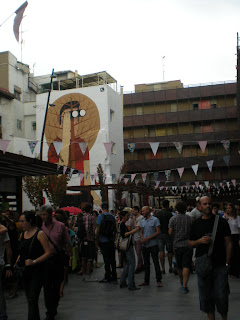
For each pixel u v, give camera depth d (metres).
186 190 43.59
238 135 55.78
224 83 56.78
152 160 57.12
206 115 56.62
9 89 42.09
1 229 6.92
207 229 5.57
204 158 56.09
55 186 27.61
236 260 10.42
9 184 16.64
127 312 6.98
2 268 6.77
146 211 9.66
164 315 6.69
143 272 12.30
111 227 10.43
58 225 7.35
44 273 5.86
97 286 9.87
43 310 7.55
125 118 58.44
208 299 5.53
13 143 38.34
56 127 41.53
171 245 11.85
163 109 58.03
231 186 44.31
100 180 32.00
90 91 41.34
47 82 48.69
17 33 9.91
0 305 6.11
